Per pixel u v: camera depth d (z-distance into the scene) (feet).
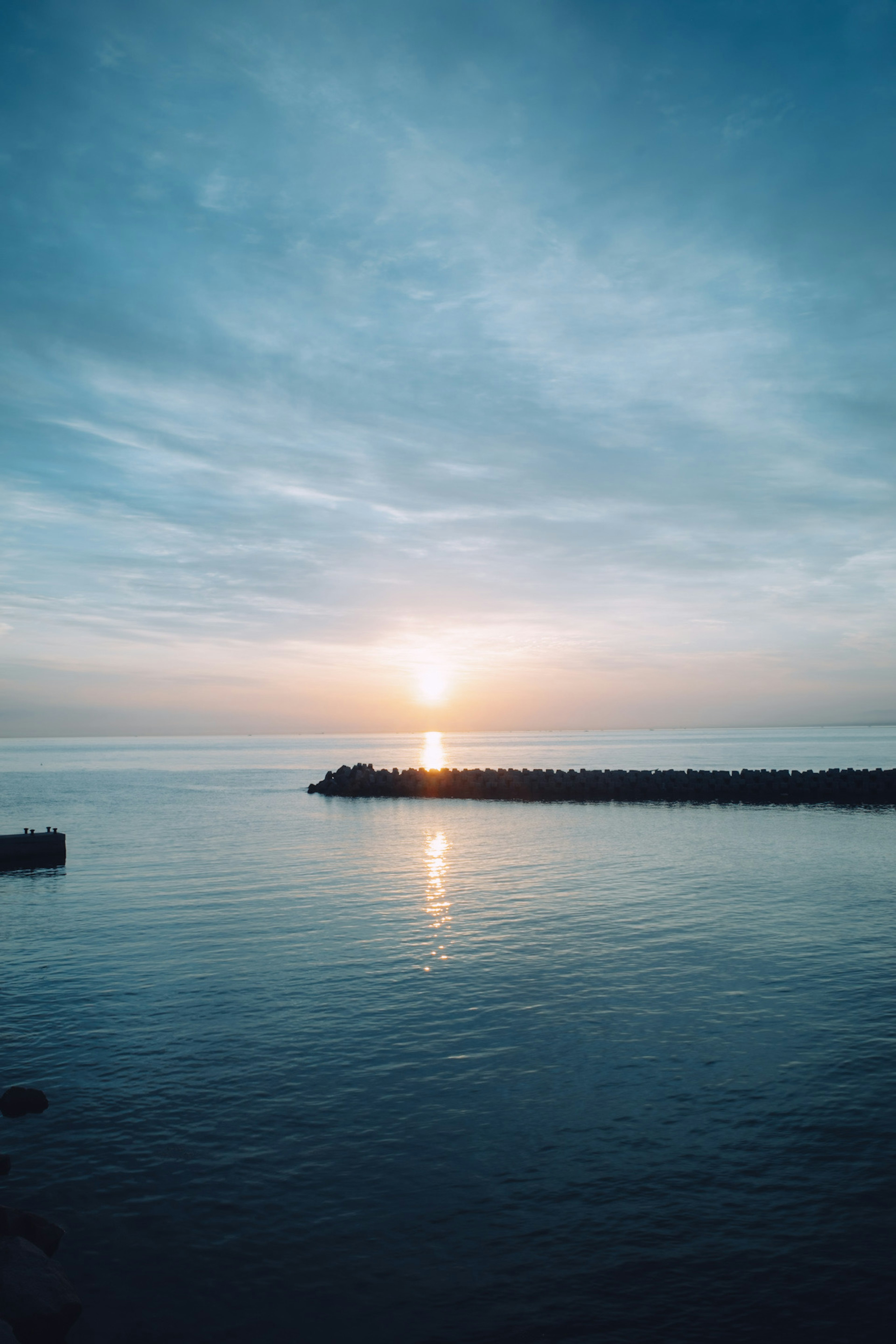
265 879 97.19
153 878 98.68
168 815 187.73
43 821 173.99
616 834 138.51
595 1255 26.76
